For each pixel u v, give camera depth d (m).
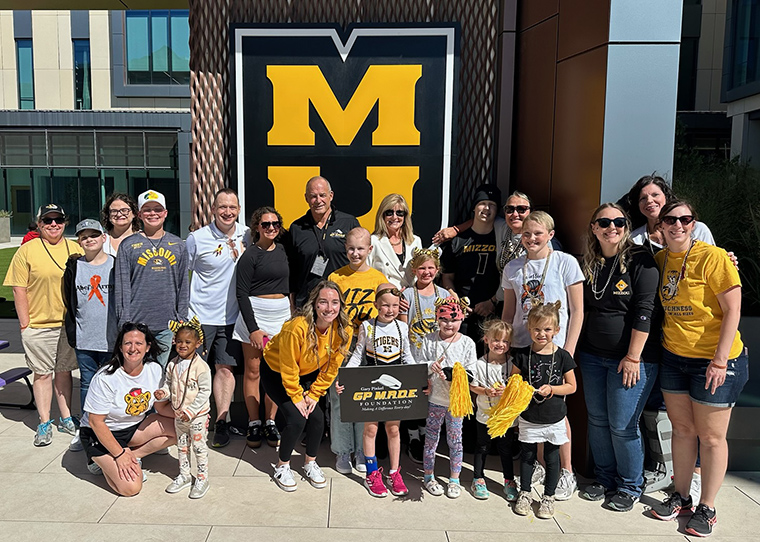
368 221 4.84
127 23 19.91
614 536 3.10
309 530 3.10
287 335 3.40
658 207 3.45
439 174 4.79
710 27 18.25
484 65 4.91
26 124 20.22
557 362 3.25
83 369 4.13
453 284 4.25
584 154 3.90
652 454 3.68
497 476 3.82
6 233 21.92
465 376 3.31
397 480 3.54
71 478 3.67
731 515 3.33
